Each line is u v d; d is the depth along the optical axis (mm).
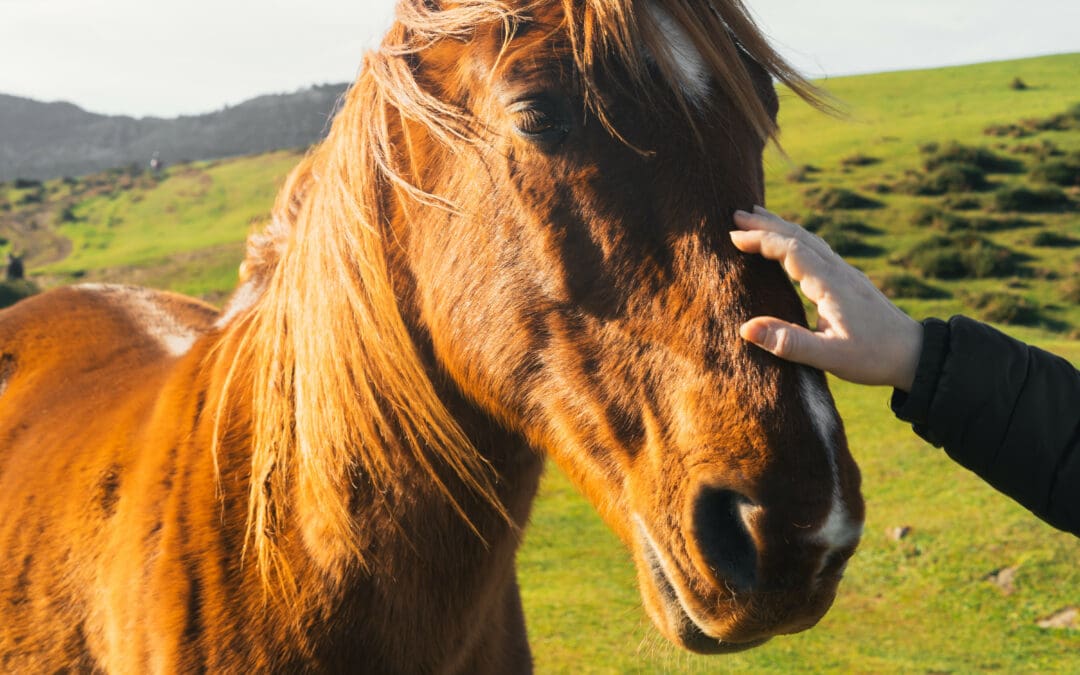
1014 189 36219
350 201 1604
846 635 8211
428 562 1630
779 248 1224
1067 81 53000
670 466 1290
